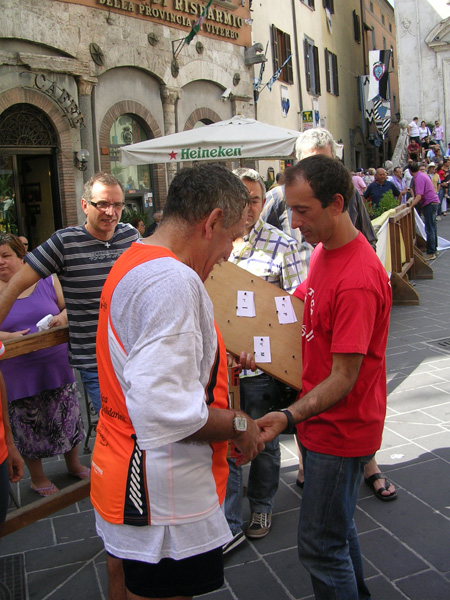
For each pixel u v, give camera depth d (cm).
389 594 292
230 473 329
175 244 187
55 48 1165
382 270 229
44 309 414
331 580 236
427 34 2859
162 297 168
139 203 1447
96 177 368
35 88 1130
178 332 167
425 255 1299
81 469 438
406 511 362
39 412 406
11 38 1091
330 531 235
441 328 755
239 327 279
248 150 847
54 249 362
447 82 2858
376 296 221
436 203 1279
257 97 1828
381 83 2970
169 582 185
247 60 1745
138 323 171
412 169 1294
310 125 2194
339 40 2845
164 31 1437
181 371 166
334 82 2723
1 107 1076
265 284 293
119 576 228
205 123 1647
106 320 184
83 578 319
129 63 1337
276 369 271
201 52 1571
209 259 192
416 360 634
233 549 331
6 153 1109
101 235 374
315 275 237
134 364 167
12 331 405
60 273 372
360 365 222
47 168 1199
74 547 348
